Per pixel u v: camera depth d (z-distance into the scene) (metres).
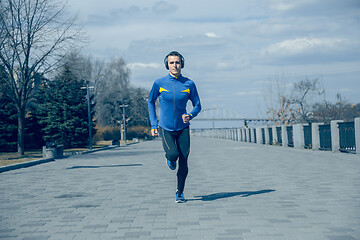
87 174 12.15
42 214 5.97
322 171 10.80
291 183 8.55
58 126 35.88
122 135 72.88
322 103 37.47
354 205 5.91
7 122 31.89
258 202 6.38
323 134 19.00
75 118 36.31
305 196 6.82
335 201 6.27
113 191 8.20
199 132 106.50
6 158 21.84
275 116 40.41
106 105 65.75
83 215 5.79
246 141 40.56
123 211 6.00
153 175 11.20
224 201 6.57
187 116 5.96
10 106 31.17
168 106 6.12
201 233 4.54
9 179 11.39
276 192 7.35
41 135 37.31
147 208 6.18
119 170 13.16
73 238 4.50
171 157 6.06
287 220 5.06
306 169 11.48
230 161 15.51
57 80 36.41
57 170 14.06
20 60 23.73
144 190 8.21
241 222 5.03
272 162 14.41
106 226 5.04
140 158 19.56
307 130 21.20
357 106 37.94
